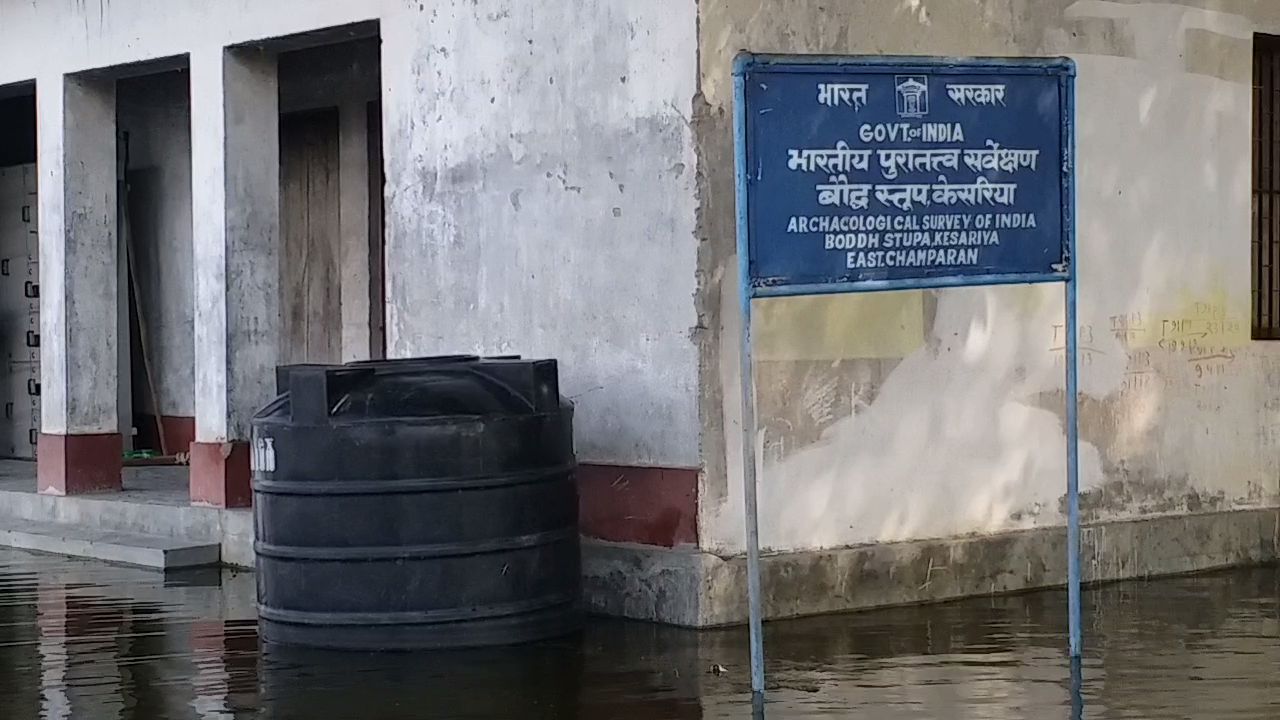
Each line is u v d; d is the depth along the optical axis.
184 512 12.09
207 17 11.91
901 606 9.58
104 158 13.37
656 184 9.14
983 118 7.67
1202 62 10.93
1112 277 10.52
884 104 7.47
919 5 9.68
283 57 14.90
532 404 8.77
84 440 13.20
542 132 9.75
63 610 9.89
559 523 8.86
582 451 9.56
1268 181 11.52
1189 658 8.05
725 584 9.00
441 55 10.34
